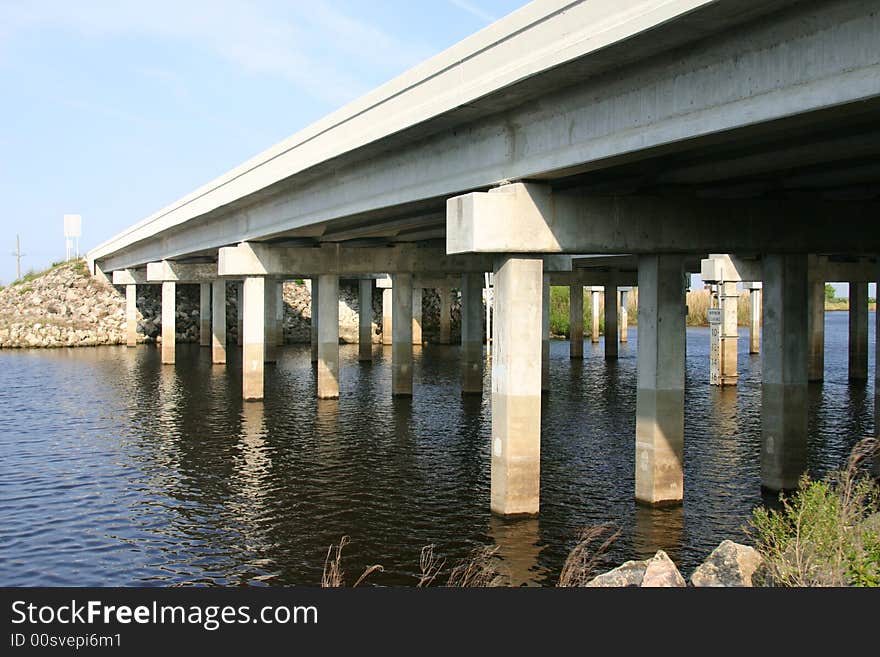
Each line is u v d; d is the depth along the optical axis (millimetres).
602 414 38719
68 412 40031
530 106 19984
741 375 55719
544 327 47562
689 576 17219
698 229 22156
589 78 18172
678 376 22547
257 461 28922
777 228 22875
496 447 21906
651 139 16859
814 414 37812
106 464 28672
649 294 22484
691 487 24625
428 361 66250
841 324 148000
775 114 14305
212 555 19188
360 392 46969
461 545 19531
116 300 90000
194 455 30016
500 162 21375
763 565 13289
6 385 50281
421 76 23078
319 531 20875
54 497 24469
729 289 48750
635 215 21625
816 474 25703
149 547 19828
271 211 39312
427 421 36938
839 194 23641
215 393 46625
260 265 42781
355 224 38188
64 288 91375
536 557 18594
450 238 21750
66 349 78688
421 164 25141
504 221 20531
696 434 33250
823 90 13508
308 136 30875
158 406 41812
